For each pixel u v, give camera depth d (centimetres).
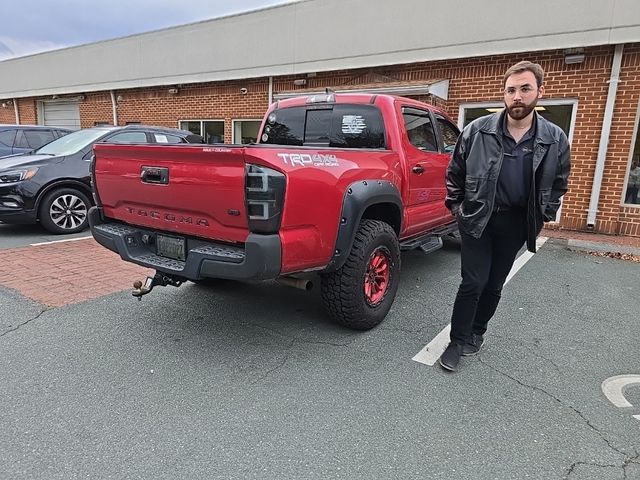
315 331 361
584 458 221
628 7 665
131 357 312
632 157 720
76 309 393
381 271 368
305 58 985
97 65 1402
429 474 208
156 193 313
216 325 368
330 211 301
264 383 282
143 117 1346
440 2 813
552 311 419
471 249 293
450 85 841
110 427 237
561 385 289
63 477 201
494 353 332
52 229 675
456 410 258
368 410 256
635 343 353
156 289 450
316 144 450
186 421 243
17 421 240
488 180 273
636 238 714
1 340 332
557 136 267
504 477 207
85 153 705
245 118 1123
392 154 385
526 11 741
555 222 789
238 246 290
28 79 1638
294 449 223
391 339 350
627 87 697
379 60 894
